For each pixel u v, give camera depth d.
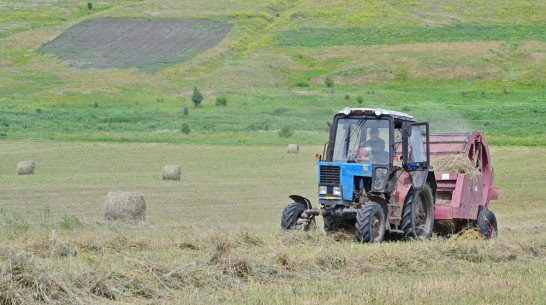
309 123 183.38
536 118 194.12
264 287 22.59
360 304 20.17
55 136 142.50
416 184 35.41
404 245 31.25
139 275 22.62
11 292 19.80
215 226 41.59
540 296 21.61
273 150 118.62
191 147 121.56
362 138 34.66
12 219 41.97
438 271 26.48
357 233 32.22
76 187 67.44
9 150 114.94
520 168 92.81
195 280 23.23
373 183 33.78
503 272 26.16
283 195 64.25
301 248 29.73
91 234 34.03
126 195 46.09
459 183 38.66
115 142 129.38
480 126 175.00
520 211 56.41
